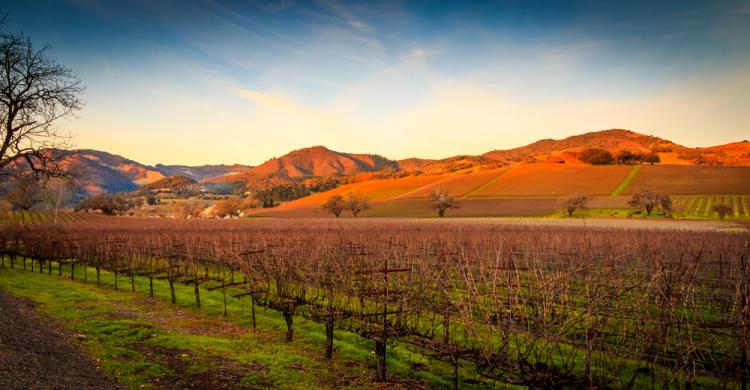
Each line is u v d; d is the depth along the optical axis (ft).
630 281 40.57
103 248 84.74
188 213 432.66
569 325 30.81
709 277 55.06
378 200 423.23
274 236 96.12
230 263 65.51
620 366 27.53
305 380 30.50
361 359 35.88
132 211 496.64
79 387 25.31
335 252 48.16
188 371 30.68
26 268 92.02
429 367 34.42
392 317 37.17
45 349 30.55
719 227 190.90
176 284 70.59
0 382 22.79
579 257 59.67
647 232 115.85
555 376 25.66
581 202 283.59
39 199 228.22
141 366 30.94
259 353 35.94
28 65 88.02
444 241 78.89
